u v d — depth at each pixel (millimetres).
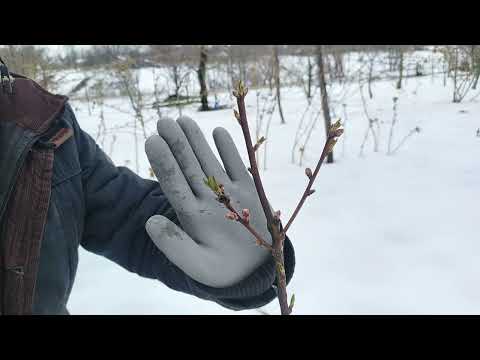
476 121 5125
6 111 813
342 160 4152
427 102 6668
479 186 3143
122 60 5062
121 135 6125
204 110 7895
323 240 2508
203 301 1995
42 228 791
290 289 2021
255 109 7605
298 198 3232
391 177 3514
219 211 784
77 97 7234
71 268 885
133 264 928
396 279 2051
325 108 4102
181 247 730
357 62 10500
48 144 804
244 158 4508
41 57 4852
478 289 1917
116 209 938
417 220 2670
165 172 779
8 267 777
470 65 7391
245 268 773
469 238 2389
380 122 5332
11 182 778
